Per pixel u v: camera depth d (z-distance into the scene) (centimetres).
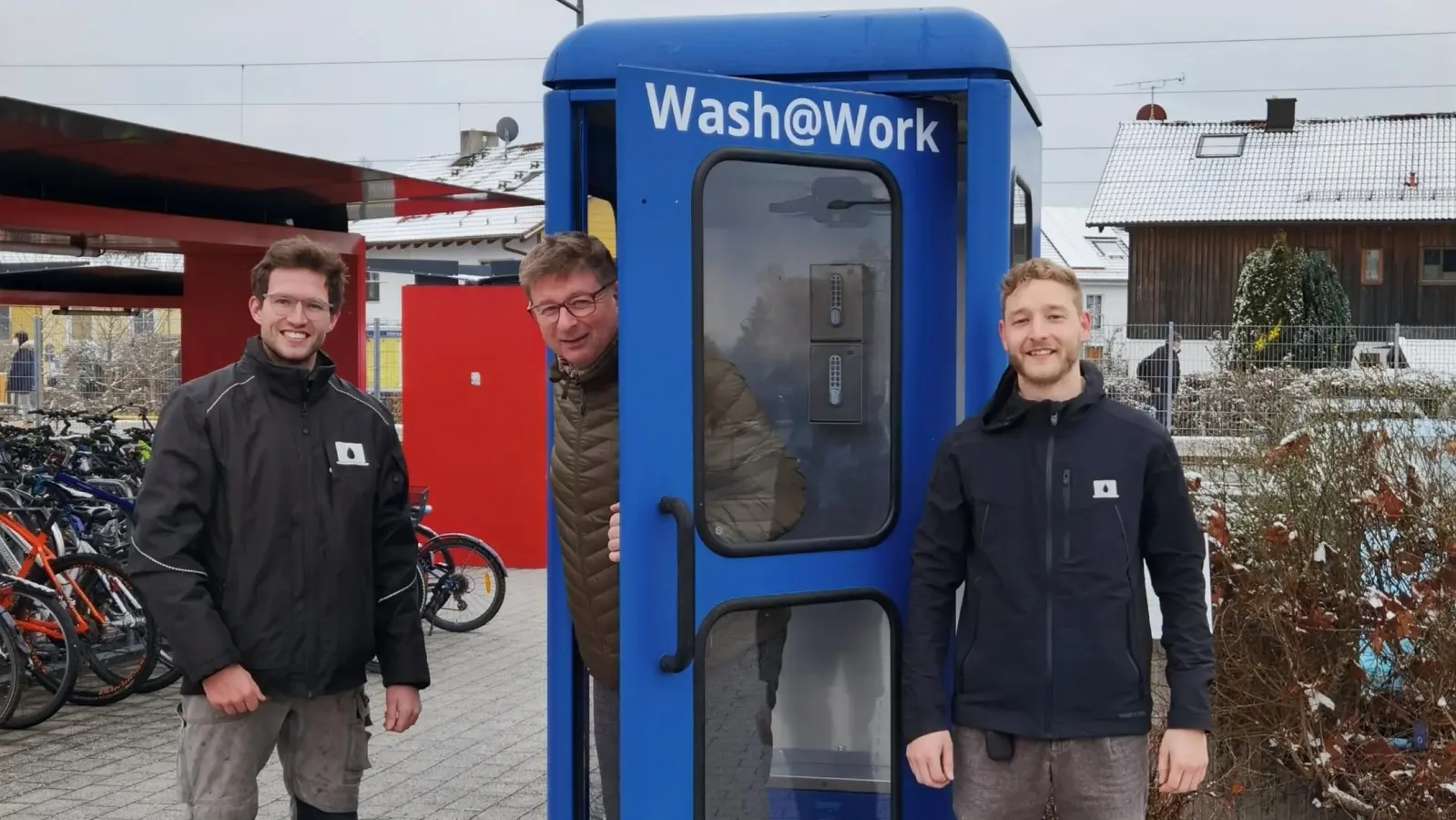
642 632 278
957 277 319
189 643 294
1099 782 268
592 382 305
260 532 307
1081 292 272
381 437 330
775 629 306
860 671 319
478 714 637
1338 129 3791
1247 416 579
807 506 305
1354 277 3550
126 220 815
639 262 276
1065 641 265
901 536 311
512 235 3309
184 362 1031
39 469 730
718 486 291
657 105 277
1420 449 458
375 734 600
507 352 1048
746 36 311
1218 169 3719
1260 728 414
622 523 276
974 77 306
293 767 325
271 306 313
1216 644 414
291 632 308
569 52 319
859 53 308
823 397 306
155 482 301
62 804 501
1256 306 2556
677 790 281
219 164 779
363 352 980
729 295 295
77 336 2083
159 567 297
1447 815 389
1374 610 406
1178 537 271
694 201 281
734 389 292
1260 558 434
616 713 327
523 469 1052
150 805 498
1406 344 1841
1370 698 419
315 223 997
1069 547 265
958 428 280
